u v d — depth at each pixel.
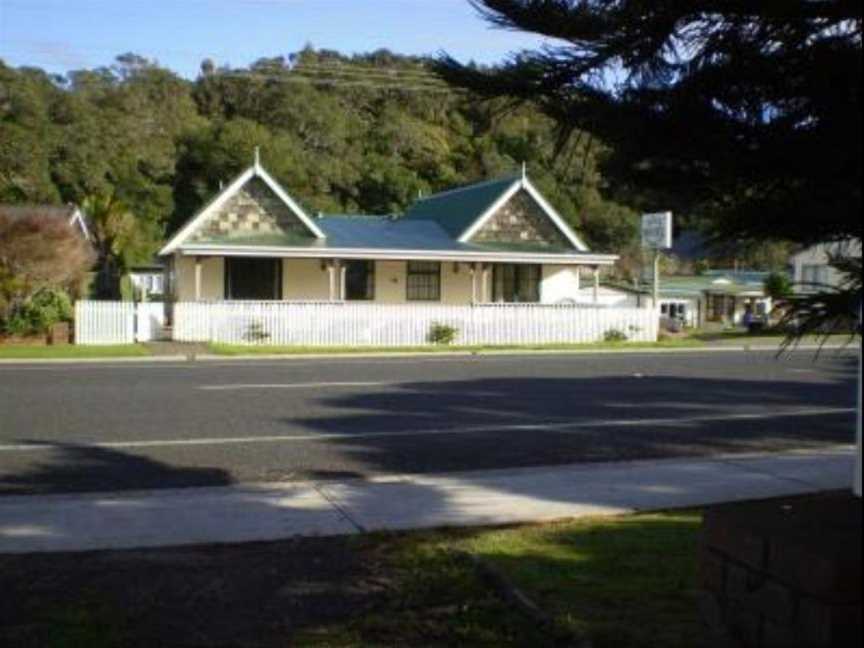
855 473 3.77
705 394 15.83
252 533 7.10
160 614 5.32
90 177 64.62
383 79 57.41
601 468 9.47
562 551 6.43
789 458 9.94
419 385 16.95
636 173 3.74
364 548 6.67
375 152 67.88
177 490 8.54
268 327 29.67
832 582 3.18
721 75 3.51
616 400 14.95
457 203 37.53
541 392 15.99
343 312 30.25
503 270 34.91
